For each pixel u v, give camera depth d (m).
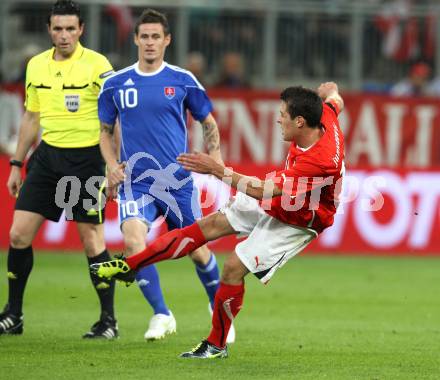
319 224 25.94
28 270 30.53
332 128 25.58
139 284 30.27
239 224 26.06
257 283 46.28
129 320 34.72
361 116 61.09
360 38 64.94
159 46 29.17
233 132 60.56
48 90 30.00
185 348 28.36
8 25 62.03
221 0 65.19
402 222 56.84
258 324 34.41
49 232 55.34
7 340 29.48
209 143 30.36
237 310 26.34
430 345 30.03
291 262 53.84
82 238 30.42
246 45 64.00
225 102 60.50
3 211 54.41
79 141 29.98
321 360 26.86
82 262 51.66
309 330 33.00
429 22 65.62
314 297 41.84
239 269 25.83
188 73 29.66
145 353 27.36
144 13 29.34
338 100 27.61
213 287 31.23
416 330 33.28
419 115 61.28
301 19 64.50
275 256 25.81
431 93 65.19
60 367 25.03
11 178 31.16
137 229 28.56
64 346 28.47
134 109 29.22
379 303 40.25
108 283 29.69
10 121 57.84
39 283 43.97
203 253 30.56
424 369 25.80
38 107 30.64
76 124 29.94
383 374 24.92
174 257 26.19
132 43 61.97
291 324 34.44
